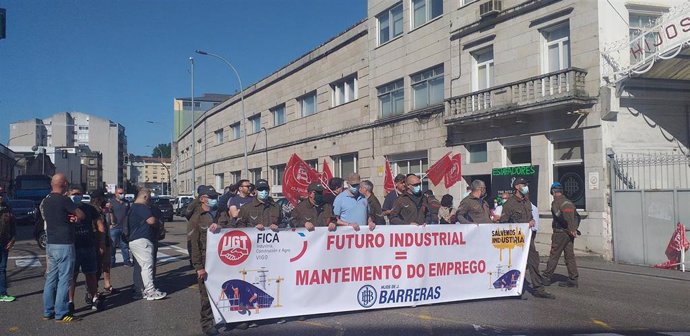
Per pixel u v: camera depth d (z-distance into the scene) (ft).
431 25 74.13
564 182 56.34
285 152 121.08
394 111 83.76
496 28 63.16
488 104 62.13
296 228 25.77
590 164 52.47
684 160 50.26
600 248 51.34
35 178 130.21
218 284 24.18
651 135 53.47
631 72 49.90
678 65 51.03
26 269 44.86
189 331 24.88
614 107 51.49
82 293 33.88
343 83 99.55
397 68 81.76
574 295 32.81
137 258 31.48
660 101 53.93
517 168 59.21
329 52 101.60
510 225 30.91
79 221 28.09
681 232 44.57
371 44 88.33
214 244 24.13
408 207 30.71
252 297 24.82
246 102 144.66
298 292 25.75
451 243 29.30
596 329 25.08
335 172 101.24
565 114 54.54
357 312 27.73
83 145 310.04
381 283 27.61
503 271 30.63
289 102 119.14
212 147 178.09
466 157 68.18
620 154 51.96
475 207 31.68
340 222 28.25
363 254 27.22
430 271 28.76
